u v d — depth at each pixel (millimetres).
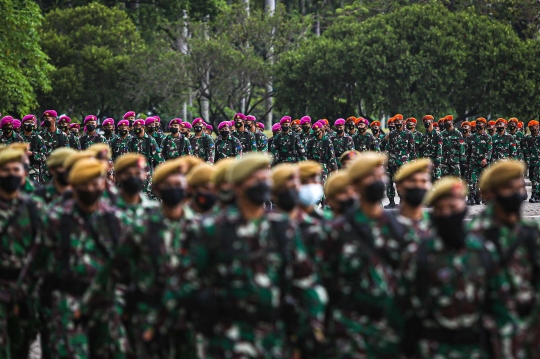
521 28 121312
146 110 126625
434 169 59875
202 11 132250
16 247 18578
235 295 14211
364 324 15047
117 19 123188
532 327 14703
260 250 14273
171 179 16734
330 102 106312
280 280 14375
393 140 58688
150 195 53469
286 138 54312
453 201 14250
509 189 14930
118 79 116188
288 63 107500
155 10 131500
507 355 14398
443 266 14273
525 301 14805
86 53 115188
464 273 14273
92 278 17656
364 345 15000
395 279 15148
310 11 150000
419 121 101812
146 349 17000
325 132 56906
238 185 14336
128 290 17172
